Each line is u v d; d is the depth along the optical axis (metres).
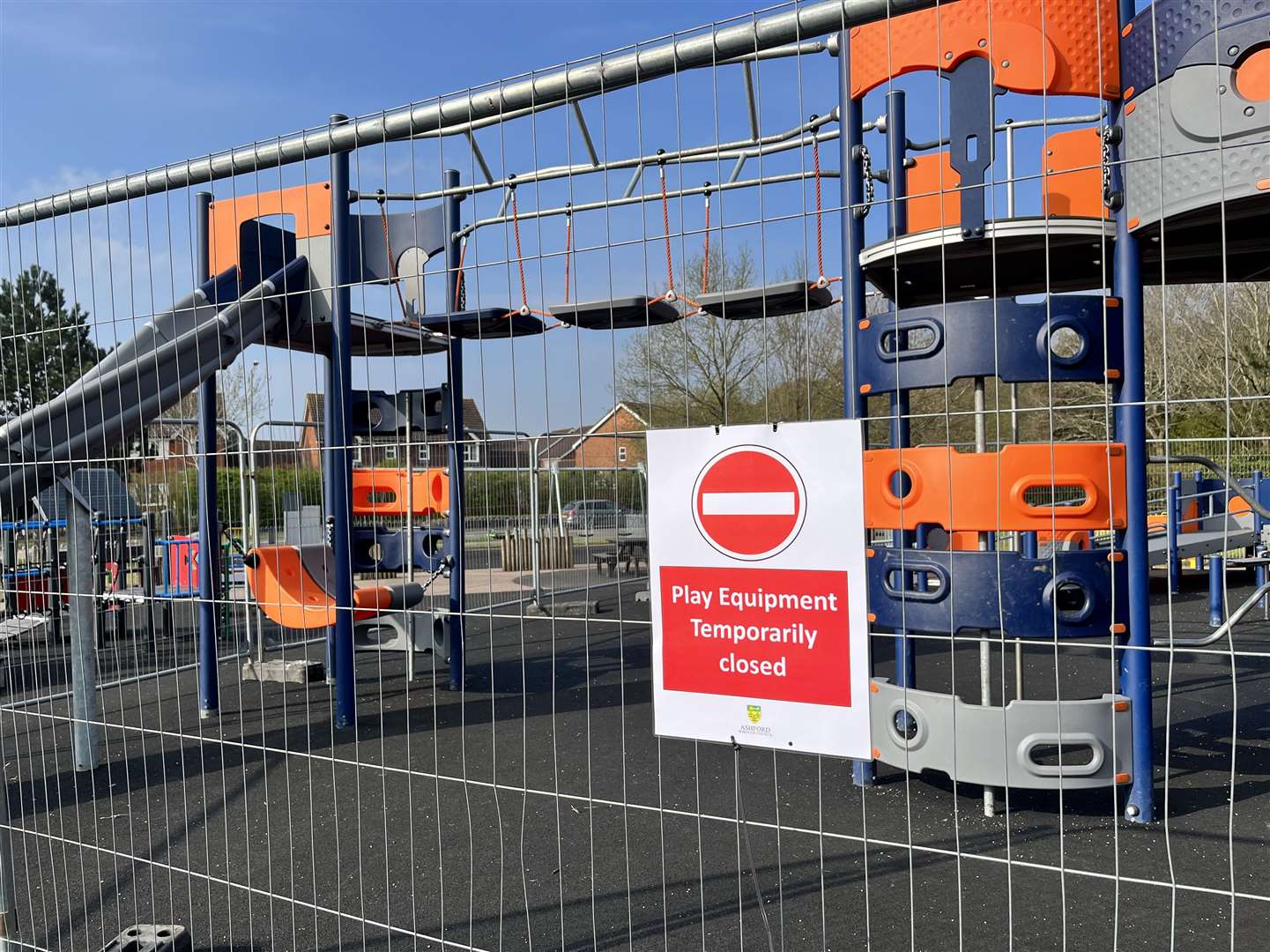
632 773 4.45
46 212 3.21
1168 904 2.88
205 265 5.67
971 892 2.98
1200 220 3.27
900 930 2.71
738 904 2.90
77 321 3.20
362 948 2.66
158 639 8.70
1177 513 8.75
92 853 3.55
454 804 4.01
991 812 3.75
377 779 4.40
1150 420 12.48
